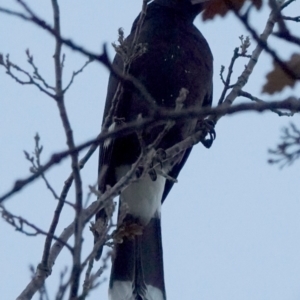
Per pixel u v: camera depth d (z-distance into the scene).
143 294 9.85
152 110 4.31
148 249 10.18
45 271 6.70
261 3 5.43
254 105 4.00
